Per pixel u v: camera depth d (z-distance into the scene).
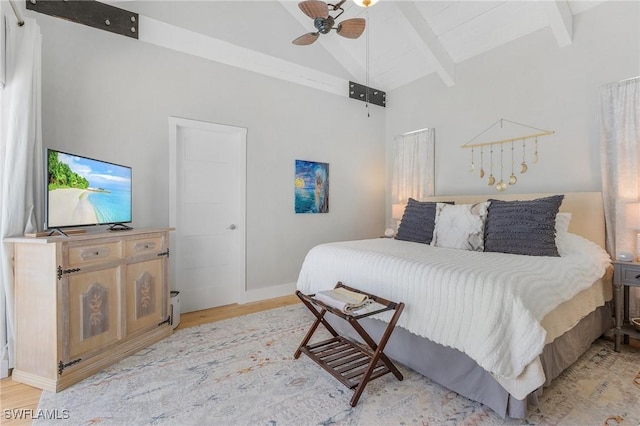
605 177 2.81
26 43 2.15
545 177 3.27
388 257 2.30
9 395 1.86
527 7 3.18
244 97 3.69
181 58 3.28
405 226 3.46
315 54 4.29
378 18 3.85
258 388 1.93
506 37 3.52
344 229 4.62
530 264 2.07
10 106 2.08
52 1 2.59
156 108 3.13
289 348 2.48
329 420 1.64
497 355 1.56
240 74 3.66
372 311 1.93
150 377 2.06
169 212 3.21
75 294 2.01
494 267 1.93
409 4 3.50
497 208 2.80
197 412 1.71
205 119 3.42
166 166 3.19
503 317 1.61
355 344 2.29
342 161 4.59
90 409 1.73
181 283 3.35
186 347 2.50
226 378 2.04
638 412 1.69
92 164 2.38
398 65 4.47
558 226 2.73
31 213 2.20
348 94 4.62
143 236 2.52
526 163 3.41
